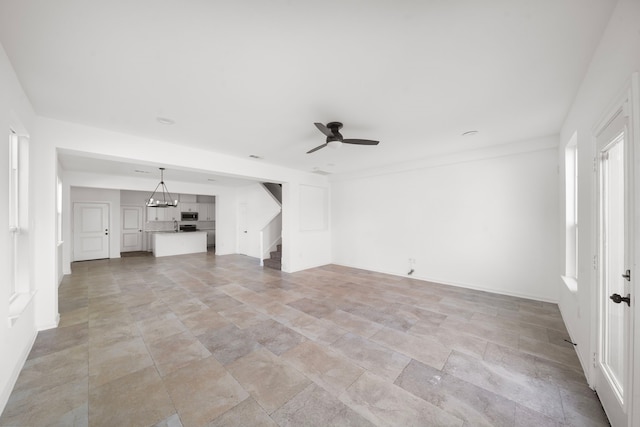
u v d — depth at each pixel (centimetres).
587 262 210
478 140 393
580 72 209
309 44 176
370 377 213
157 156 383
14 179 255
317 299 412
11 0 135
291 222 611
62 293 446
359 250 648
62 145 307
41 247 298
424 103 266
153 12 146
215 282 520
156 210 1013
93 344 267
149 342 272
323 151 453
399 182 565
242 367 228
